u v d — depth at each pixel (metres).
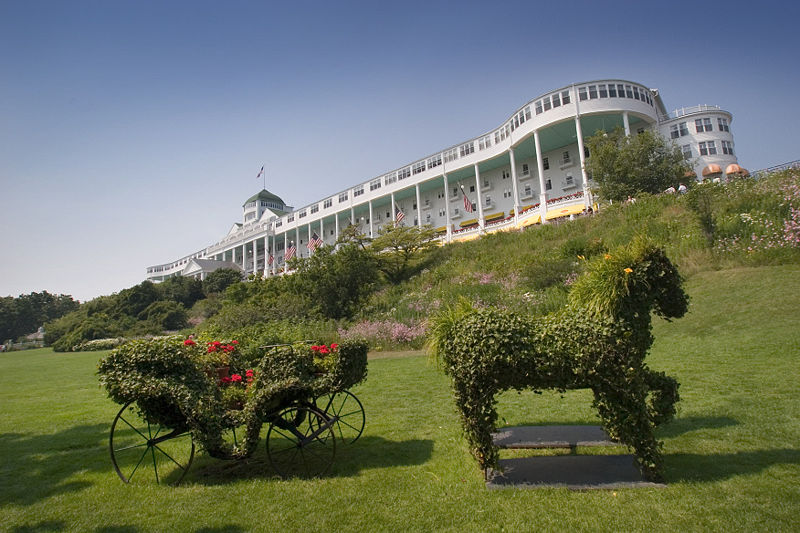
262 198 91.38
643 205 23.72
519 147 42.62
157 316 46.72
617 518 3.55
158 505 4.43
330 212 62.16
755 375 7.49
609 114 36.66
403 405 8.24
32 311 76.94
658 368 8.76
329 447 6.12
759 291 12.55
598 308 4.55
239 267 79.81
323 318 21.81
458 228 49.34
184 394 4.88
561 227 27.58
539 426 6.18
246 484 4.87
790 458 4.39
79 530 3.99
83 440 7.31
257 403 5.04
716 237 16.61
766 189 17.80
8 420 9.18
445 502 4.06
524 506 3.86
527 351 4.40
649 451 4.18
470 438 4.57
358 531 3.63
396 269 32.19
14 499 4.78
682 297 4.65
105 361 5.11
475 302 18.14
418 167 51.34
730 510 3.53
